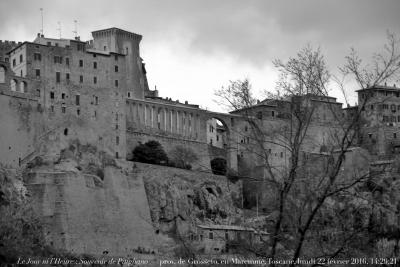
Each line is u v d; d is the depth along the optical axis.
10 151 191.12
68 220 183.50
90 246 186.12
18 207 171.88
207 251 179.12
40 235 168.00
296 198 82.56
